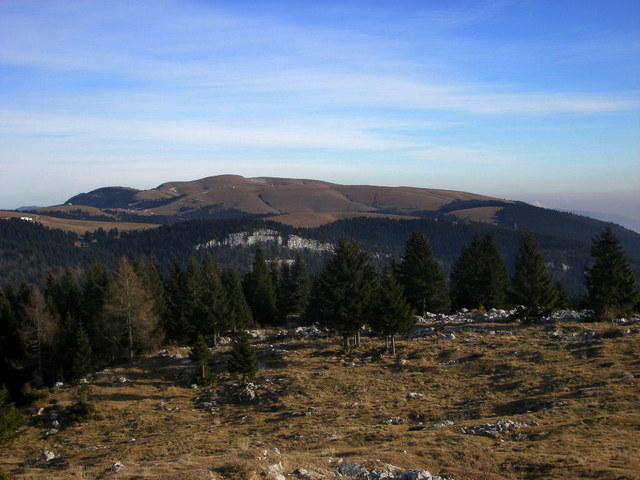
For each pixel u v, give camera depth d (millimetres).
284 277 99125
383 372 46031
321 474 17703
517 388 34469
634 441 20562
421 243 77125
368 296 56188
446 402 34094
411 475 17062
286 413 37062
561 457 19031
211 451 26609
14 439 36031
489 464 19188
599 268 59375
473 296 78750
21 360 63781
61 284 89688
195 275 88500
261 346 64562
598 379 32188
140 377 54312
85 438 36406
